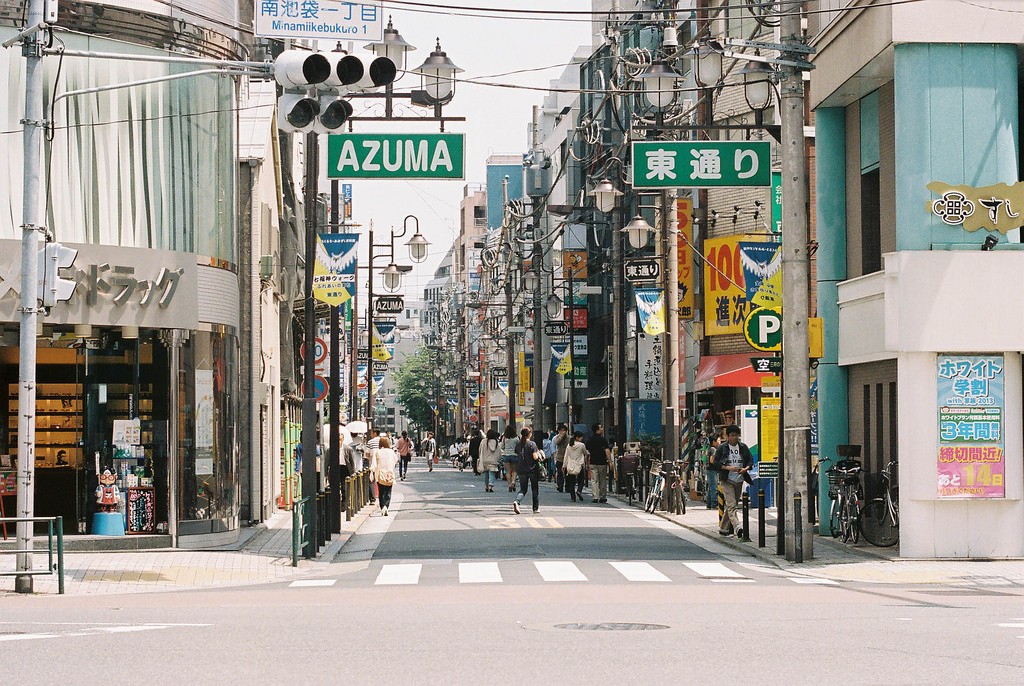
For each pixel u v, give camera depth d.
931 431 28.05
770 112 51.19
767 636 15.03
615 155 73.06
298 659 13.16
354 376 74.12
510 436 59.94
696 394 59.00
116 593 23.36
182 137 31.36
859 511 31.67
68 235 29.55
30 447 23.30
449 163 29.20
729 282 53.28
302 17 27.44
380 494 45.03
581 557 28.92
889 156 32.09
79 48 29.89
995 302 28.00
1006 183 28.61
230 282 32.56
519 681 11.68
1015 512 28.17
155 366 30.69
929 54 28.70
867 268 33.72
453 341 181.75
